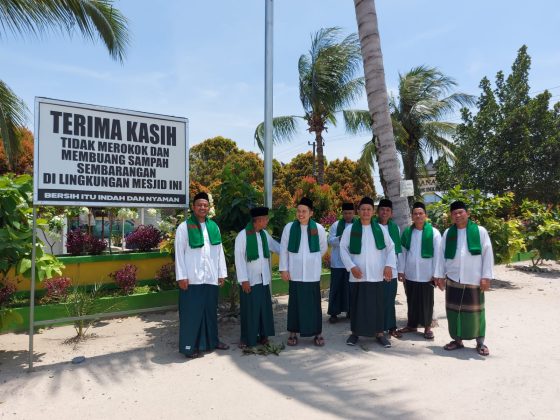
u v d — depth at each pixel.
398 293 8.64
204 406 3.73
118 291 7.55
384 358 4.96
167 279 7.66
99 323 6.63
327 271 9.86
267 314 5.43
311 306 5.41
